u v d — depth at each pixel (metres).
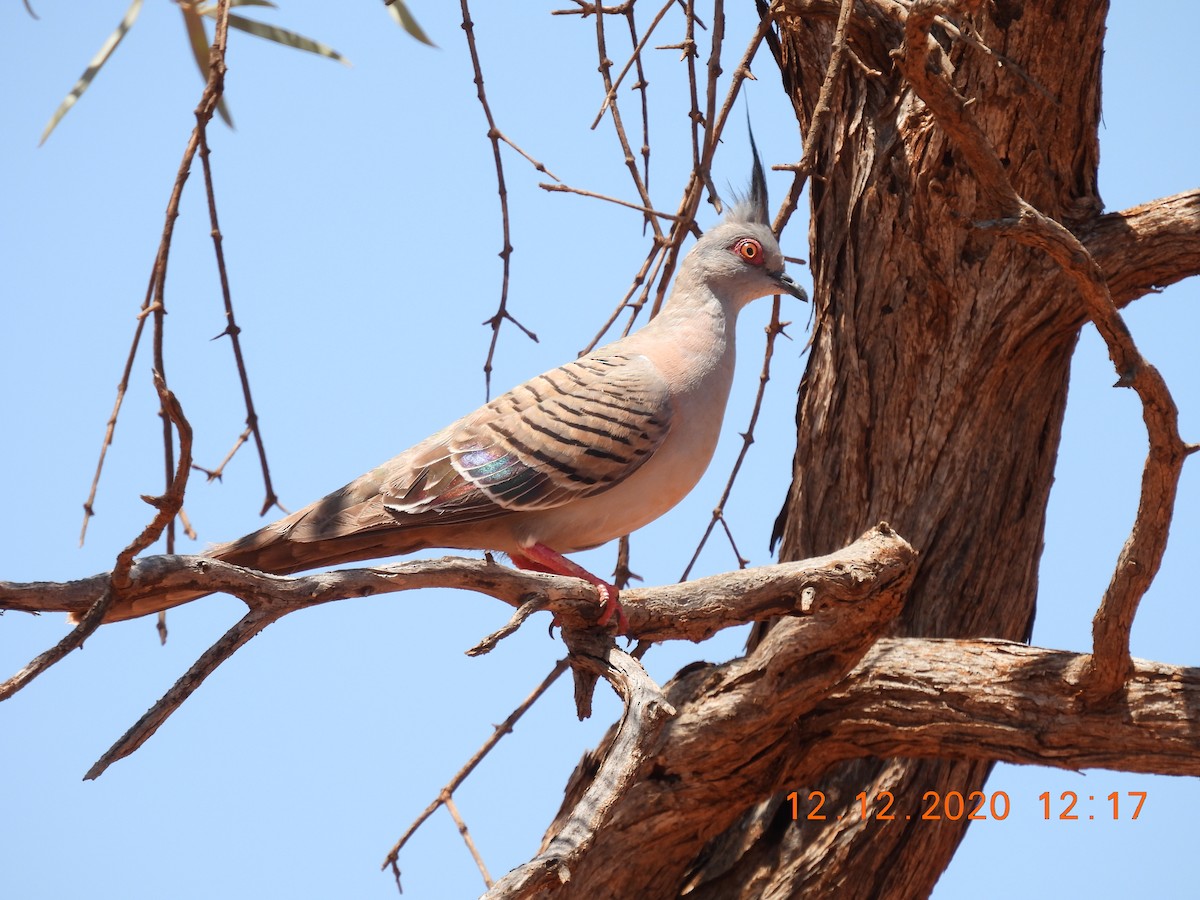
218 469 9.64
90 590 7.19
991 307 11.08
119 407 9.02
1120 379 8.45
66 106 9.76
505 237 10.68
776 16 11.21
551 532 10.76
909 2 10.80
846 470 11.70
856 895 10.83
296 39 10.45
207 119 8.69
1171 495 8.57
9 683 6.37
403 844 10.59
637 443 10.66
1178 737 9.33
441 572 8.13
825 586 9.36
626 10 11.17
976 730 9.97
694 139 10.51
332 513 10.32
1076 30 10.59
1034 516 11.53
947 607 11.25
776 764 10.59
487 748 10.59
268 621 7.34
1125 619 9.02
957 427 11.34
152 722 6.70
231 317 9.60
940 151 10.79
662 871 10.88
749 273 11.50
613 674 8.57
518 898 6.58
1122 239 10.95
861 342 11.62
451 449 10.59
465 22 10.19
